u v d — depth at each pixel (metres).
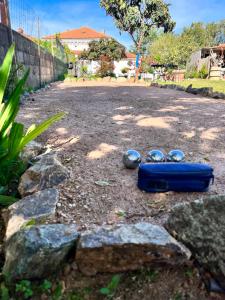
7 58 0.91
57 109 2.05
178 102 2.63
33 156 1.01
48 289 0.53
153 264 0.55
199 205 0.59
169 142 1.28
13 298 0.52
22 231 0.58
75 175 0.90
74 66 10.12
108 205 0.74
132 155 0.94
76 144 1.20
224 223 0.55
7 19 2.56
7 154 0.84
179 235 0.59
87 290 0.53
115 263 0.54
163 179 0.78
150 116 1.86
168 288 0.53
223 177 0.91
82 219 0.68
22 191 0.80
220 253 0.53
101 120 1.70
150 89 4.32
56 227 0.59
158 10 8.02
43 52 4.46
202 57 10.25
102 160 1.03
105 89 4.19
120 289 0.53
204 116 1.90
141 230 0.57
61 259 0.55
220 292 0.52
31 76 3.53
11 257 0.56
